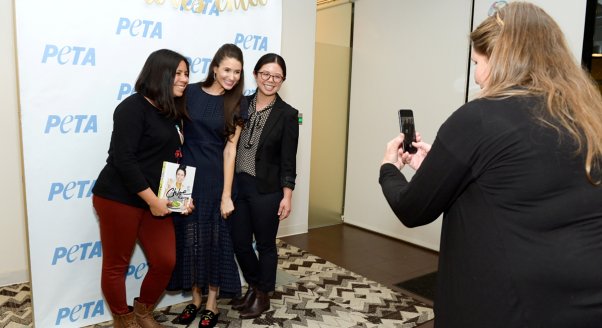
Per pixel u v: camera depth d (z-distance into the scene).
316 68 4.31
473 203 0.92
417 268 3.46
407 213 1.00
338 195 4.74
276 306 2.65
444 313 1.01
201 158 2.21
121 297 2.06
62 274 2.17
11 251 2.75
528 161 0.85
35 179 2.04
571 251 0.84
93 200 1.98
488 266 0.90
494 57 0.97
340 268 3.39
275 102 2.34
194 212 2.23
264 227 2.36
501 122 0.88
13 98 2.65
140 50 2.24
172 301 2.59
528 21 0.95
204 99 2.21
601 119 0.89
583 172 0.85
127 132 1.84
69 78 2.07
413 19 3.92
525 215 0.86
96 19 2.10
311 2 3.98
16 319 2.33
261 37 2.65
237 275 2.35
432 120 3.84
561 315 0.85
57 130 2.07
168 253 2.09
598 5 2.84
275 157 2.35
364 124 4.47
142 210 2.01
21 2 1.91
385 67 4.21
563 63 0.93
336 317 2.55
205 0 2.41
